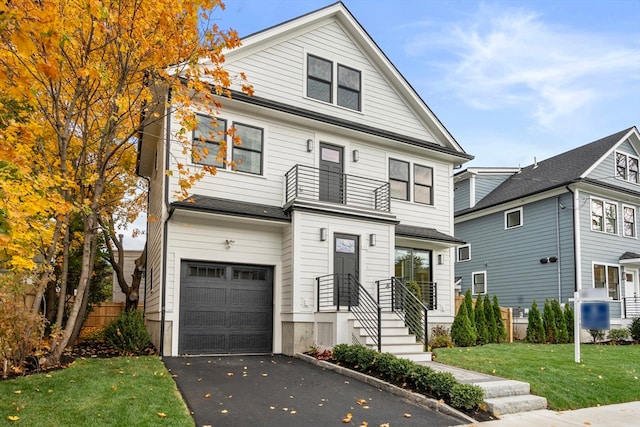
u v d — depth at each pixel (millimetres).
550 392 8094
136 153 15984
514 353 11766
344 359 9773
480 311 15336
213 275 11664
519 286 21688
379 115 15297
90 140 11102
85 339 14289
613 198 21203
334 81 14562
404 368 8211
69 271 15742
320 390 8000
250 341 11891
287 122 13359
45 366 8414
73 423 5504
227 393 7488
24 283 8578
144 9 8164
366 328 10961
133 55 9047
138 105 10375
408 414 6895
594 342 17094
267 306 12227
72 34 7758
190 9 8430
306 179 13328
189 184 9562
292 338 11516
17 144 7363
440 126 16281
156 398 6672
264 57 13367
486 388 7746
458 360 10297
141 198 18719
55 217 9156
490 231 23594
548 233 20609
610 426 6676
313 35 14422
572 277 19344
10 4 4586
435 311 15219
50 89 8594
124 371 8219
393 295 12672
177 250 11203
